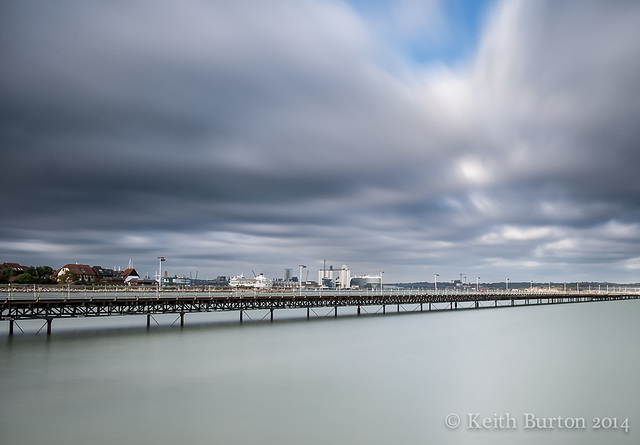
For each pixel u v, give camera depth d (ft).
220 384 85.30
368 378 92.84
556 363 111.75
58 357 104.88
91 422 63.21
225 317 217.97
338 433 62.44
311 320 205.77
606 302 499.51
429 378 93.81
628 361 115.24
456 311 300.61
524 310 326.65
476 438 62.03
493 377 95.50
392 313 263.29
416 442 60.39
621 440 61.82
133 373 91.35
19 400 71.97
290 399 77.05
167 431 60.90
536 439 62.34
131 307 152.35
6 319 130.31
